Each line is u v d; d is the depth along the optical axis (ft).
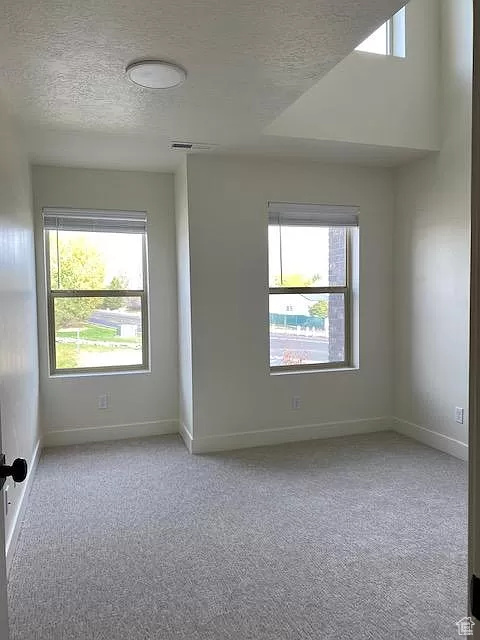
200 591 6.95
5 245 8.22
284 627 6.19
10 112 9.09
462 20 11.86
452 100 12.19
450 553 7.93
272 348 13.89
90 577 7.31
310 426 13.99
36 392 12.17
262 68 7.56
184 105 9.02
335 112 11.57
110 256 14.10
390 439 13.92
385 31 12.60
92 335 14.05
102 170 13.60
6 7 5.84
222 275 12.94
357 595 6.84
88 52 6.98
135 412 14.16
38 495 10.23
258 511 9.47
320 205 13.74
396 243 14.51
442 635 6.02
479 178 1.97
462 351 12.17
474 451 2.01
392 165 14.03
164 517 9.25
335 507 9.62
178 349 14.43
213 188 12.75
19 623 6.28
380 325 14.64
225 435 13.11
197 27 6.37
